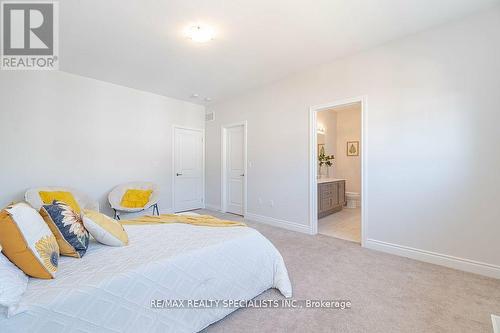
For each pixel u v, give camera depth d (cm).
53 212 145
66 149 367
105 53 303
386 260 260
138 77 388
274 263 200
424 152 259
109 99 413
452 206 243
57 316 102
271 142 416
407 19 237
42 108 346
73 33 257
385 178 286
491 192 223
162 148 488
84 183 386
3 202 315
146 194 412
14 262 113
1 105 314
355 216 488
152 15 227
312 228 359
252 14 227
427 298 186
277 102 405
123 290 121
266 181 425
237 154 498
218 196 535
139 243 171
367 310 172
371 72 296
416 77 264
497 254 220
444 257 246
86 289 112
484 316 164
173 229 206
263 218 430
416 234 265
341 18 234
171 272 140
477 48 229
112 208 393
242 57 317
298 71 367
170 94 479
